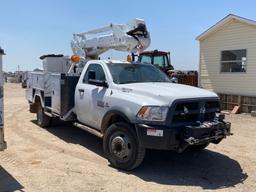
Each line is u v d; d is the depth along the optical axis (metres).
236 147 7.87
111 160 6.14
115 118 6.43
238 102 15.18
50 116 9.13
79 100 7.57
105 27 9.84
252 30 15.21
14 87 33.47
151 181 5.49
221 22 16.27
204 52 17.64
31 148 7.35
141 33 9.07
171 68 18.39
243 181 5.60
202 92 6.19
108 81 6.75
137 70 7.26
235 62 16.12
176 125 5.59
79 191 4.96
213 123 5.85
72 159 6.57
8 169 5.89
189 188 5.23
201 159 6.85
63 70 10.59
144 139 5.57
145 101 5.71
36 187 5.08
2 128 5.12
